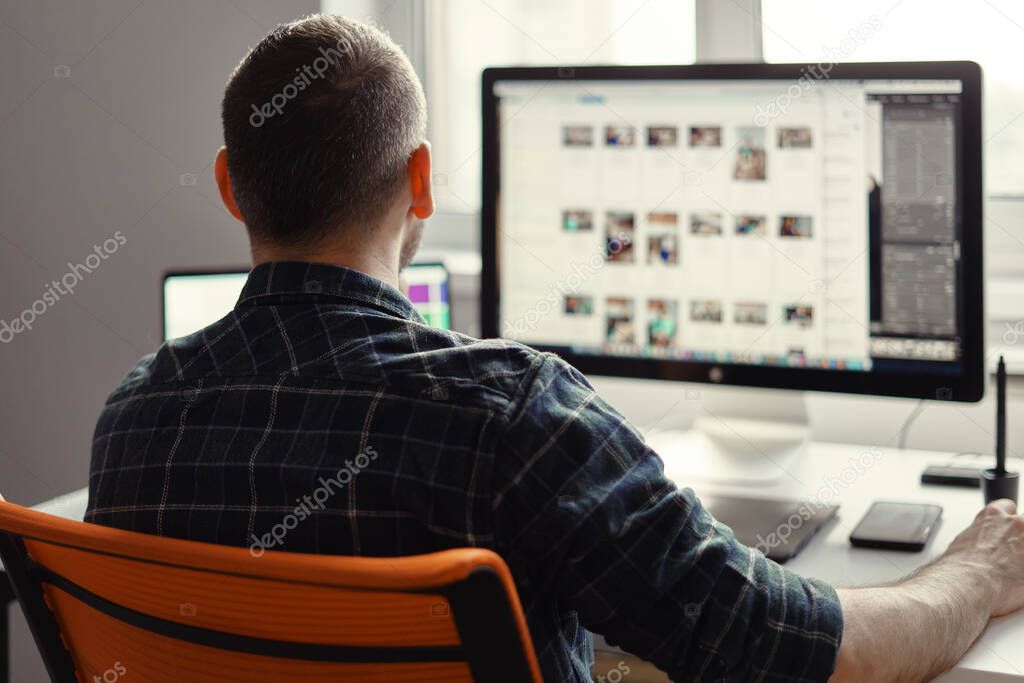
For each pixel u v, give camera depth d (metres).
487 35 2.10
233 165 0.86
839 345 1.38
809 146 1.37
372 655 0.71
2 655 1.30
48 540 0.75
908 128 1.32
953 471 1.45
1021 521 1.09
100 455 0.88
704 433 1.52
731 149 1.40
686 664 0.81
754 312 1.42
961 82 1.29
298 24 0.88
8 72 1.98
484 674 0.67
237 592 0.71
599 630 0.81
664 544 0.79
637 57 1.98
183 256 1.97
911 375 1.35
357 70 0.85
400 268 0.94
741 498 1.34
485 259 1.52
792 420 1.48
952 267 1.32
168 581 0.73
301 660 0.73
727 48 1.85
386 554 0.77
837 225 1.37
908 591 0.94
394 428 0.78
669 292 1.45
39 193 2.00
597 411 0.81
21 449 2.06
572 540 0.77
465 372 0.79
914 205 1.33
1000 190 1.79
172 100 1.94
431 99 2.16
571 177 1.48
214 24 1.91
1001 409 1.30
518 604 0.66
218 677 0.77
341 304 0.84
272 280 0.85
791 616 0.81
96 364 2.02
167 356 0.88
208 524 0.81
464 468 0.77
